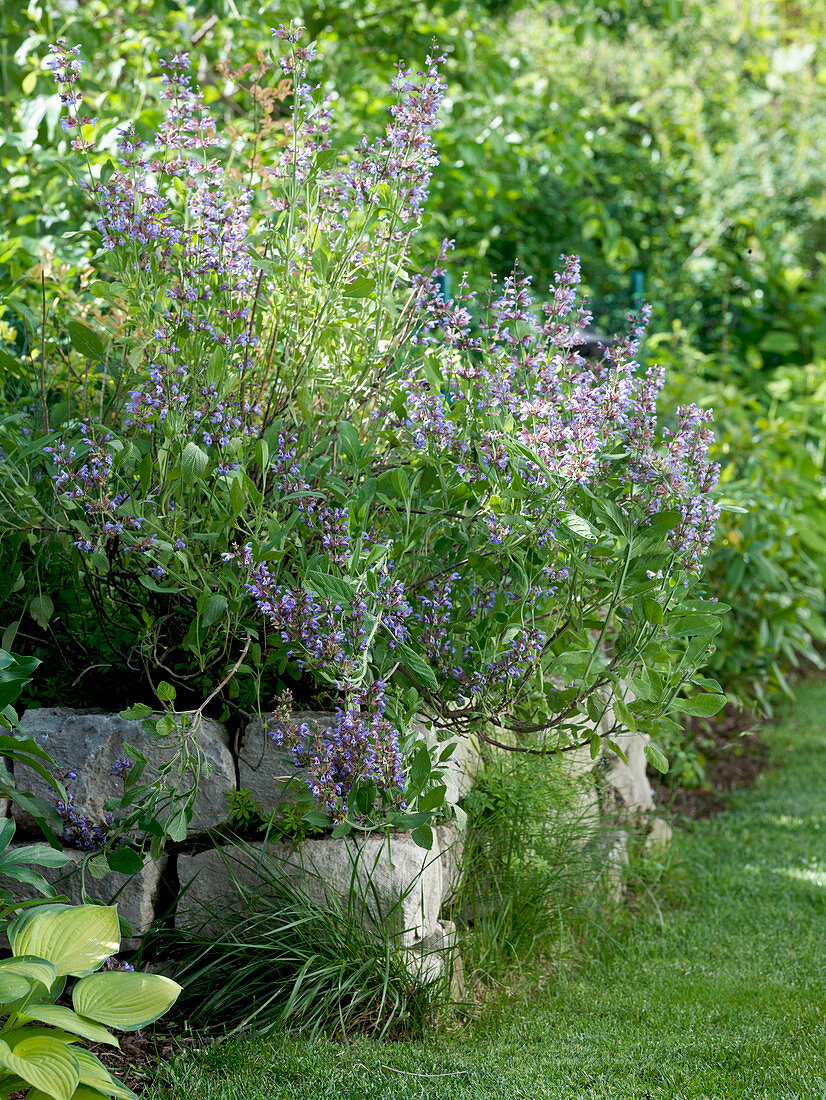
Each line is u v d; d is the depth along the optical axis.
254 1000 3.00
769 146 13.29
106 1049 2.87
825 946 3.82
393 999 3.04
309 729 3.12
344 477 3.48
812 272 12.62
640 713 3.12
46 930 2.52
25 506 3.13
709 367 8.57
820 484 8.16
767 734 6.75
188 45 6.01
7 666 2.74
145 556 3.04
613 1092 2.67
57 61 3.26
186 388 3.21
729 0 14.69
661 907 4.25
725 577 6.22
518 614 3.19
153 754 3.28
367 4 7.40
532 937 3.58
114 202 3.17
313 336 3.37
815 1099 2.63
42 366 3.41
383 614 3.10
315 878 3.22
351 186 3.42
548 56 11.67
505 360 3.52
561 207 9.56
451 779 3.52
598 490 3.21
